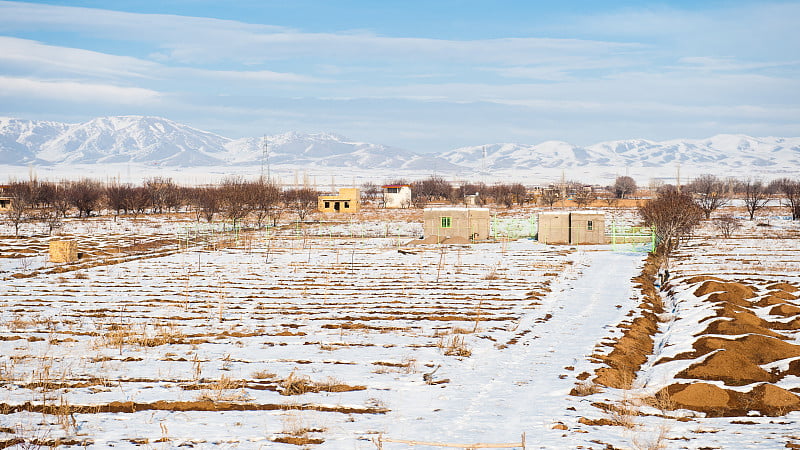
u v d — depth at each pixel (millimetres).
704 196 125562
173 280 38625
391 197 126812
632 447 13383
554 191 154750
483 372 19344
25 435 13664
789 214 97188
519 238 67375
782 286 32719
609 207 123625
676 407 16453
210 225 81125
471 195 149125
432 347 22484
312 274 41125
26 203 100500
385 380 18266
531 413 15555
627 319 27219
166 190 115062
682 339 22828
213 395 16516
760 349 20750
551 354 21594
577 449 13125
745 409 16094
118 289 35406
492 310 29656
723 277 38156
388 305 30781
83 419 14781
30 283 37438
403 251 53781
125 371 18844
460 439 13672
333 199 110688
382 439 13602
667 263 43281
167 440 13500
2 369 18641
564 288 35875
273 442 13500
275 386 17531
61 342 22656
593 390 17547
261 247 58250
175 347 22203
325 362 20219
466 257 50312
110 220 88875
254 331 24875
